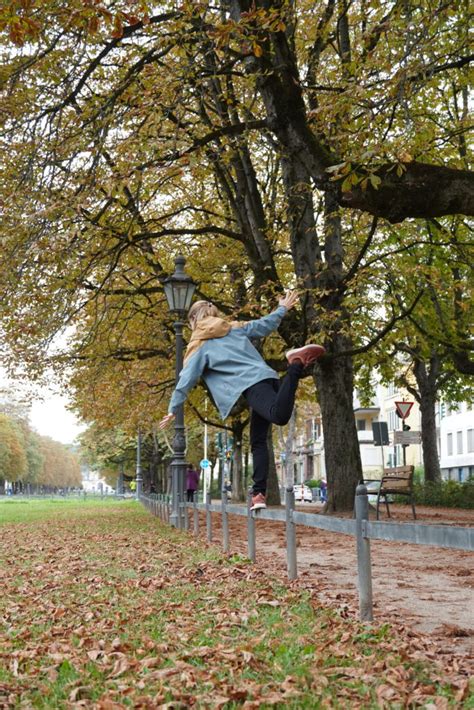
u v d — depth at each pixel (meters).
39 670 5.27
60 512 37.38
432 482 34.16
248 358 6.41
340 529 7.16
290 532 9.19
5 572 11.52
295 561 9.19
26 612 7.85
